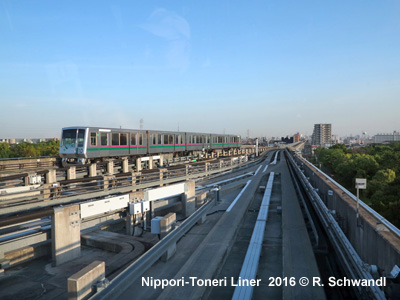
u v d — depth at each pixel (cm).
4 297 905
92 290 721
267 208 1808
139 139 3116
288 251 1104
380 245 739
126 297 831
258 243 1152
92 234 1397
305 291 807
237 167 4188
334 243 1094
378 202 2864
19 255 1147
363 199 3459
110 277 988
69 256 1180
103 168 2773
